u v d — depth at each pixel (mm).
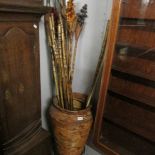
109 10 1454
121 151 1404
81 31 1569
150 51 1158
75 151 1467
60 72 1421
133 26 1188
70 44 1439
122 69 1278
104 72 1305
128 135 1432
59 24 1350
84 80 1753
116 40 1219
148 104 1223
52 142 1642
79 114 1349
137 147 1396
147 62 1182
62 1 1352
